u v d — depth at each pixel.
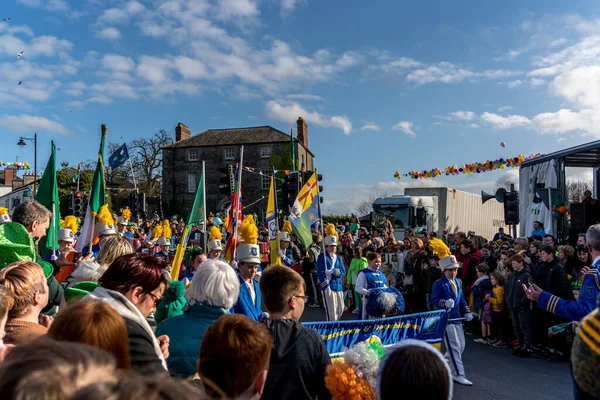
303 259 13.66
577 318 3.08
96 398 0.83
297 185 11.33
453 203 22.58
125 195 36.91
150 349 2.21
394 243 12.19
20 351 0.99
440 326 5.56
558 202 11.09
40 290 2.73
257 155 39.53
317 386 2.76
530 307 7.75
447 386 1.50
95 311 1.75
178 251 6.83
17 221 4.14
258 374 2.07
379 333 5.04
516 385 6.28
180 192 41.25
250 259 4.66
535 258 9.16
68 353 0.97
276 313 2.95
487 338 8.87
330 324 4.74
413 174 18.92
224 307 2.95
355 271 11.70
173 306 4.14
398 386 1.48
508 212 14.29
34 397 0.83
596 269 3.67
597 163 12.32
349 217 36.22
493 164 15.73
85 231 5.96
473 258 10.03
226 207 39.28
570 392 6.01
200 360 2.10
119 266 2.53
